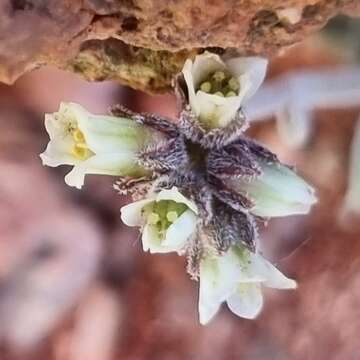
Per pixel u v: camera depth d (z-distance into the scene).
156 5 0.08
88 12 0.08
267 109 0.14
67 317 0.18
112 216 0.18
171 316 0.18
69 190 0.18
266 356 0.18
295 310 0.18
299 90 0.14
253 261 0.09
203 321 0.09
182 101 0.09
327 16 0.09
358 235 0.18
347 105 0.15
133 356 0.18
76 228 0.18
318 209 0.18
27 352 0.18
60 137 0.09
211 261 0.09
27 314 0.18
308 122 0.16
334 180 0.18
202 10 0.08
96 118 0.09
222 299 0.09
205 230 0.09
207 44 0.09
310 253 0.18
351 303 0.18
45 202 0.18
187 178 0.09
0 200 0.18
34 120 0.19
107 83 0.18
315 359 0.18
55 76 0.18
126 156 0.09
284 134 0.15
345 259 0.18
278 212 0.09
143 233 0.09
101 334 0.18
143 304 0.18
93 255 0.18
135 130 0.09
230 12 0.08
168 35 0.09
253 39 0.09
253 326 0.18
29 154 0.19
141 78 0.09
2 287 0.18
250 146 0.09
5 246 0.18
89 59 0.09
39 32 0.08
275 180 0.09
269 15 0.09
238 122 0.09
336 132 0.18
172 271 0.18
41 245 0.18
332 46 0.16
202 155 0.09
